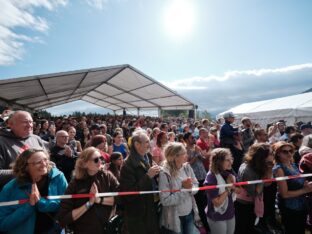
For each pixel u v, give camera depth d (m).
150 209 2.65
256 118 17.41
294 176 3.34
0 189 2.43
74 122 11.45
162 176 2.85
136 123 13.16
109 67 10.16
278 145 3.56
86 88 16.88
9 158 2.70
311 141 4.04
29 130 2.94
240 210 3.37
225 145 6.22
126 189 2.57
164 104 20.02
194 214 3.04
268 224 3.61
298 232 3.37
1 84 8.34
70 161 4.90
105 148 4.71
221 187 3.04
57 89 13.88
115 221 2.55
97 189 2.48
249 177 3.30
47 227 2.33
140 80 13.20
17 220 2.12
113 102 23.92
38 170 2.24
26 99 14.66
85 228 2.34
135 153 2.76
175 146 2.90
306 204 3.40
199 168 5.00
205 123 9.41
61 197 2.30
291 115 13.98
